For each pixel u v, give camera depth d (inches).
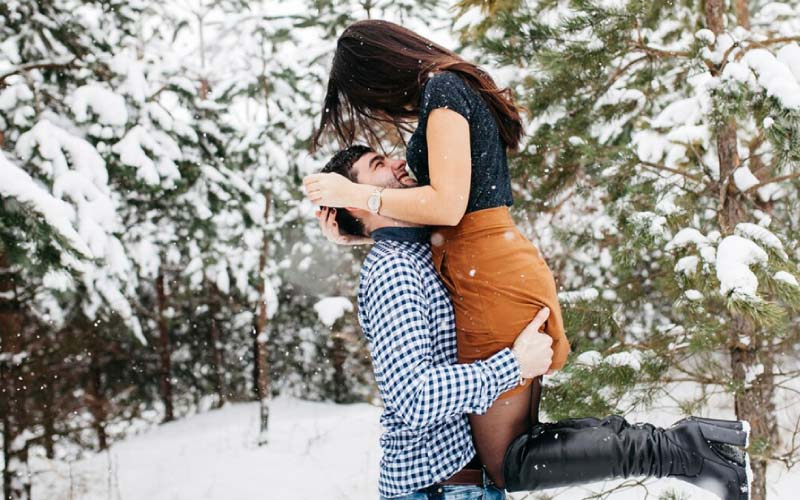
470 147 60.0
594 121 177.2
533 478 59.8
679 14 175.6
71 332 332.8
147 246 295.4
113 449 396.5
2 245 170.1
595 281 204.2
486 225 61.5
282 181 369.7
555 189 180.5
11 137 219.3
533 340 57.7
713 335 142.5
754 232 128.6
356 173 66.7
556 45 163.8
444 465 61.0
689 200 156.1
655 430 60.9
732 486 56.9
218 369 492.4
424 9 344.2
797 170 161.8
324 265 416.2
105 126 243.9
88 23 253.9
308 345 501.4
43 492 314.2
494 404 61.6
